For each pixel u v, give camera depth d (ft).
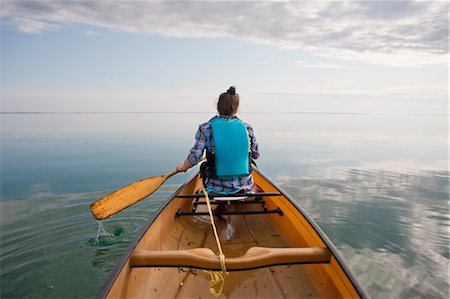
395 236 13.47
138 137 72.84
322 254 6.18
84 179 23.81
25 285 9.27
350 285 5.39
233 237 9.39
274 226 10.07
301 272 7.28
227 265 5.79
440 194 21.04
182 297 6.74
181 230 9.56
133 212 14.94
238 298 6.73
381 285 9.79
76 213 14.93
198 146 9.07
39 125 132.67
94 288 9.21
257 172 14.40
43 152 41.57
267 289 6.95
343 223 14.92
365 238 13.26
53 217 14.39
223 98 9.43
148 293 6.51
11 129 103.30
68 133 85.66
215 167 9.27
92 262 10.56
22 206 16.11
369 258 11.51
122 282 5.54
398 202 18.72
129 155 39.52
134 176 25.35
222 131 9.09
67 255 11.00
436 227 14.58
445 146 64.44
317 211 16.66
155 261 5.99
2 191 19.60
